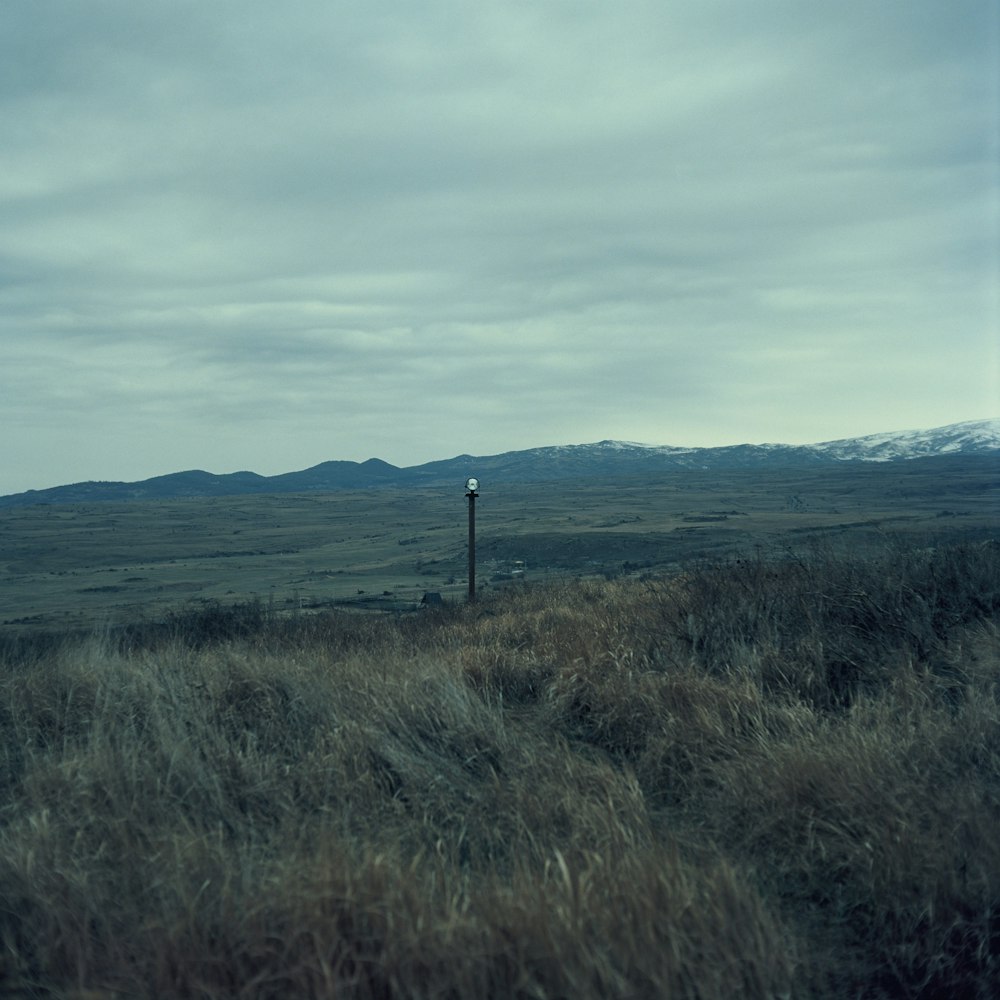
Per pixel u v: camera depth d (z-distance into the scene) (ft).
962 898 12.13
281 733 19.58
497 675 25.04
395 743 17.69
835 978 11.14
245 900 11.10
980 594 25.11
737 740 17.65
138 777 15.67
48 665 26.68
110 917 11.43
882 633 23.68
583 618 32.96
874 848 13.06
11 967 10.85
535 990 9.42
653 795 16.72
